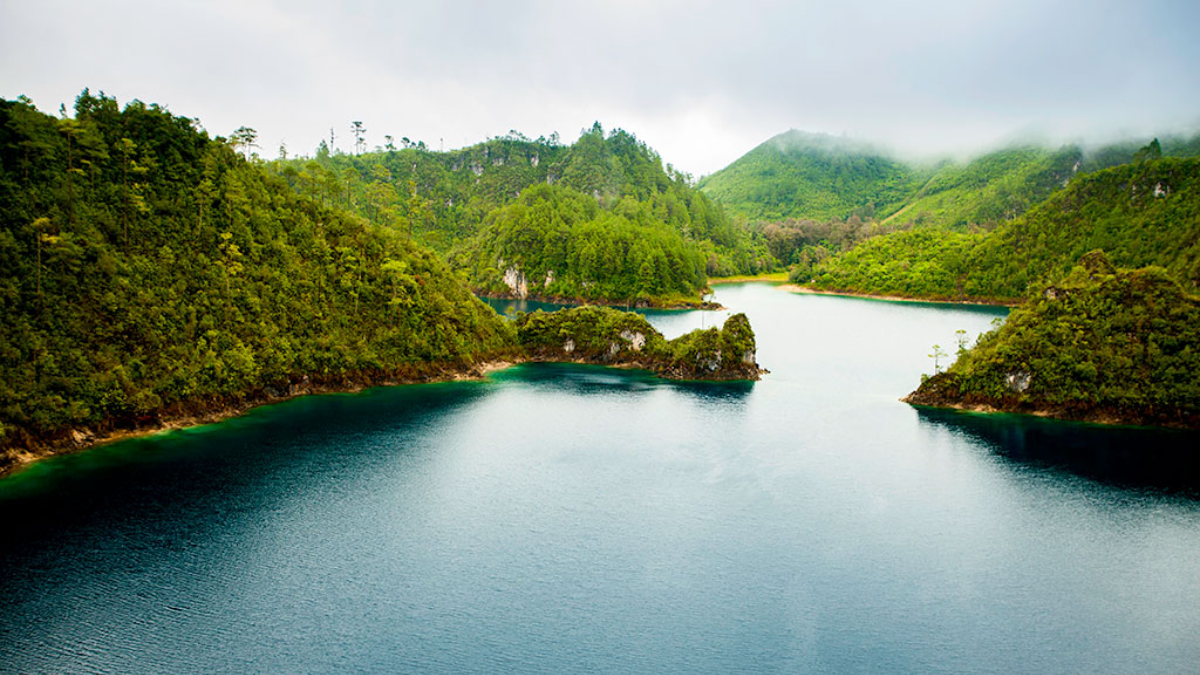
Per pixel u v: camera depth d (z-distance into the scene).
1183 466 93.75
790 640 55.75
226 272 116.19
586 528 74.88
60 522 71.25
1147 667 52.94
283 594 60.25
